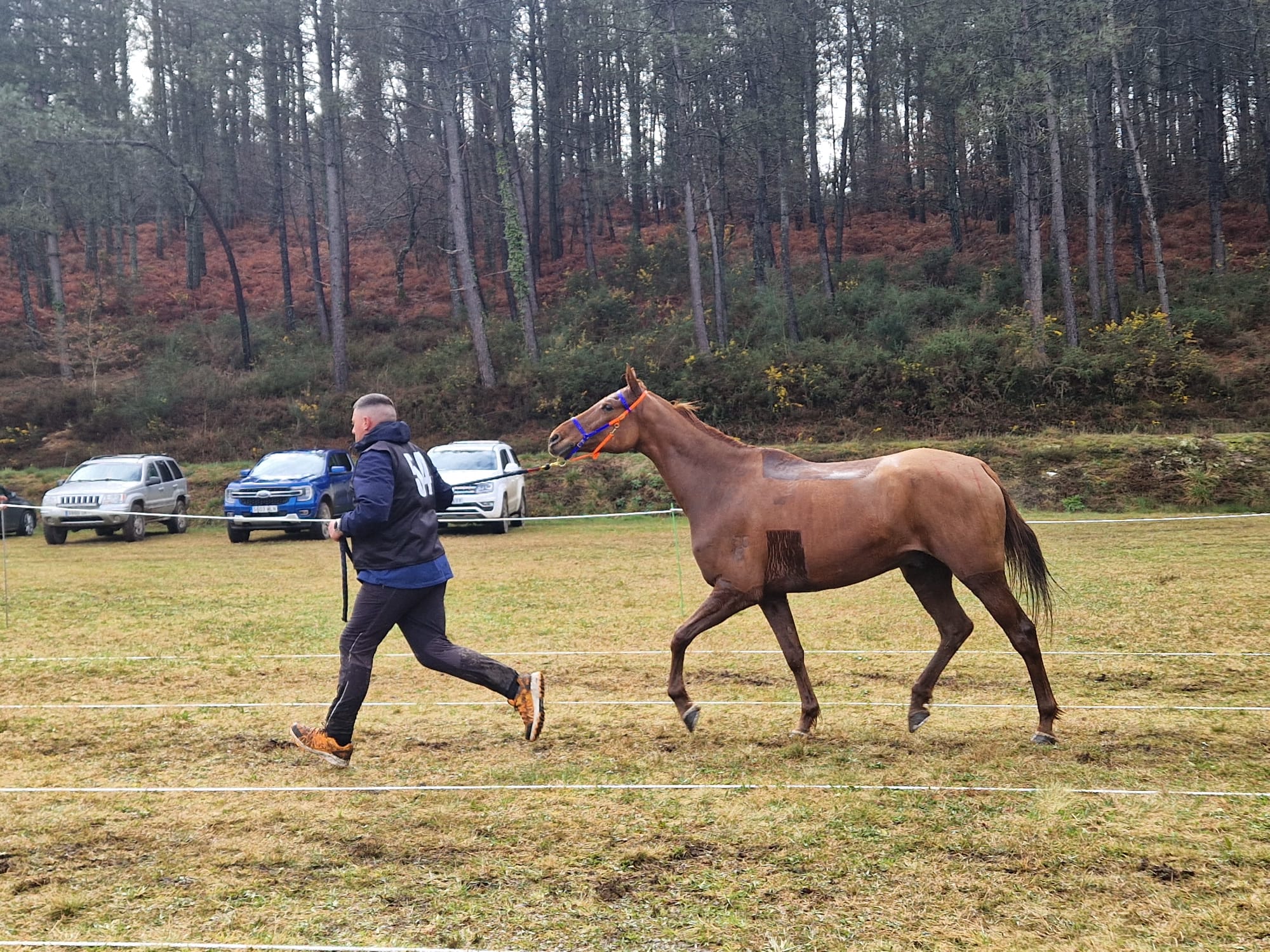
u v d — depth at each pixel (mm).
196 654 8414
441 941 3322
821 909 3479
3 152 30078
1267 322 28359
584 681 7195
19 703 6832
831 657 7820
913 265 36906
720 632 8977
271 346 36156
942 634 5668
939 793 4633
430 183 42062
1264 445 19906
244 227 52781
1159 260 26984
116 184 41125
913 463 5352
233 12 31250
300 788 4930
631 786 4848
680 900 3594
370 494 5016
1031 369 25734
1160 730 5566
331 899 3670
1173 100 41531
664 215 49719
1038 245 26469
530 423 29281
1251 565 11828
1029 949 3154
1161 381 25016
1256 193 38812
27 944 3318
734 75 30547
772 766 5145
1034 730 5656
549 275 41938
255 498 19094
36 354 35406
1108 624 8742
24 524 21578
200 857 4102
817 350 28641
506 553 15867
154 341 36844
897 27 34594
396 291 42438
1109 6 25312
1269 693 6340
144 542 19469
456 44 31312
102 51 37344
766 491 5547
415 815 4531
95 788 5023
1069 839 4023
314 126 35812
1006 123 25453
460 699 6773
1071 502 19688
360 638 5223
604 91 45062
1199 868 3721
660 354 30172
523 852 4078
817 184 33750
